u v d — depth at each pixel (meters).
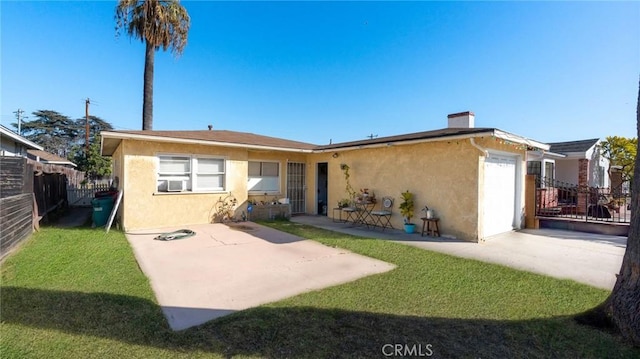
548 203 10.70
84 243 6.94
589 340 2.82
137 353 2.57
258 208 11.62
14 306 3.46
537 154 11.83
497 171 8.71
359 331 3.00
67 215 12.70
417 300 3.81
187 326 3.07
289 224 10.49
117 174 11.03
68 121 43.22
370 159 10.68
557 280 4.61
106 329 2.97
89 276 4.59
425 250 6.63
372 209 10.44
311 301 3.74
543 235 8.58
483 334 2.96
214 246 6.97
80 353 2.55
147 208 9.40
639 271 2.78
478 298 3.89
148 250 6.53
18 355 2.50
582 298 3.89
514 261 5.75
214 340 2.80
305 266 5.36
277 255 6.15
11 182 6.20
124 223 8.98
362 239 7.79
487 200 8.22
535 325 3.13
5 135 10.96
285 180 13.10
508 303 3.73
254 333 2.94
